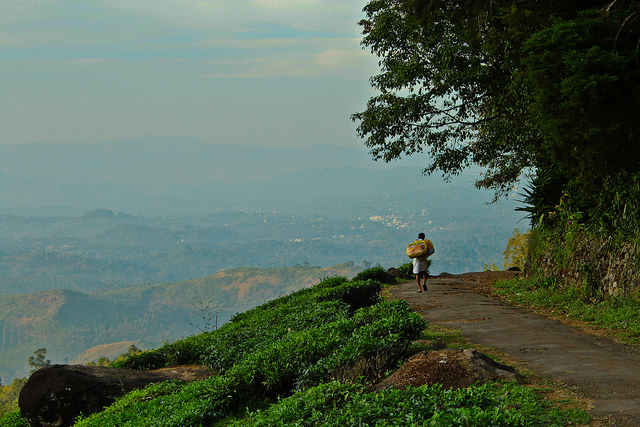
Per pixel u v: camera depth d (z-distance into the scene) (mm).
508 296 14281
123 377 10328
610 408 4840
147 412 7887
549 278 13719
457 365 5980
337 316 10812
